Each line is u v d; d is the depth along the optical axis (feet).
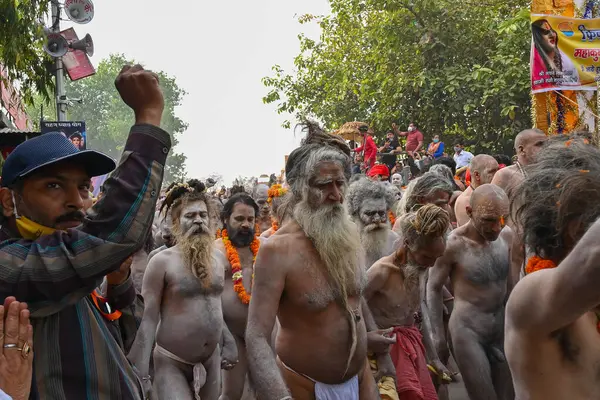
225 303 23.89
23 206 9.18
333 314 14.12
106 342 9.36
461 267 21.48
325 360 14.08
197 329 20.80
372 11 88.74
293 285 13.93
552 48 34.73
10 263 8.70
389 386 17.66
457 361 21.47
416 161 70.38
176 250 21.20
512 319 8.41
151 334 19.76
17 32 38.58
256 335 13.58
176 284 20.76
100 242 8.72
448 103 77.51
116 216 8.80
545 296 7.80
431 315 21.70
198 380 20.70
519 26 67.62
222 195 43.80
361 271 14.51
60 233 8.95
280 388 13.21
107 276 10.27
